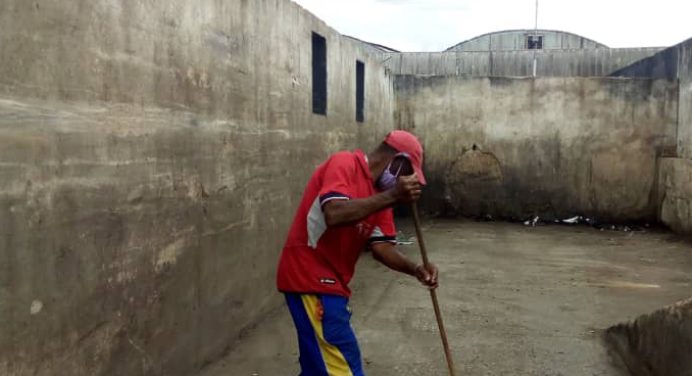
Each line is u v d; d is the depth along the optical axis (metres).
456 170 11.02
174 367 3.59
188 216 3.69
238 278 4.49
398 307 5.41
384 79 10.03
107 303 2.91
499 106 10.78
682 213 9.26
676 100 9.95
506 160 10.83
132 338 3.13
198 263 3.85
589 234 9.56
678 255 7.86
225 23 4.12
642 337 3.89
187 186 3.67
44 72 2.44
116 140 2.94
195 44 3.71
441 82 10.94
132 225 3.10
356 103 8.24
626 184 10.35
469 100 10.88
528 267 7.11
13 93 2.28
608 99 10.34
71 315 2.65
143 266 3.21
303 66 5.79
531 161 10.74
